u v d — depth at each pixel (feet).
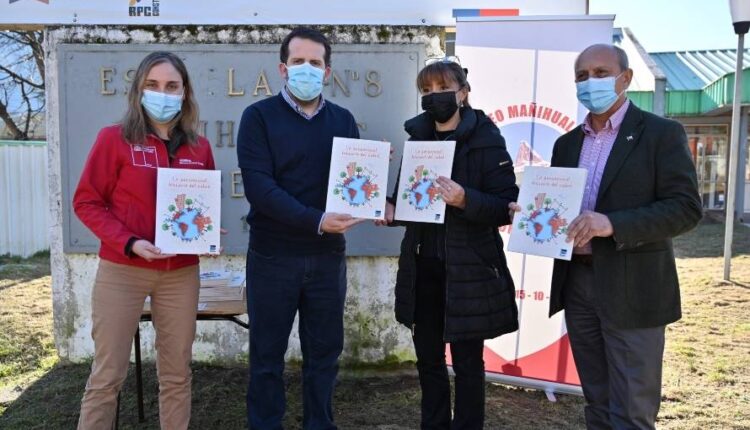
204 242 8.17
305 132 8.77
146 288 8.24
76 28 12.80
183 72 8.24
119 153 8.00
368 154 8.74
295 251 8.78
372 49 12.83
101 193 8.08
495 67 12.01
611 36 11.60
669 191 7.59
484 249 9.02
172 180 8.09
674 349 15.40
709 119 44.55
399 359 13.57
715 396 12.42
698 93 40.27
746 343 15.90
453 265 8.79
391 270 13.34
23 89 44.55
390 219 9.34
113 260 8.09
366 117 12.94
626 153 7.75
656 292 7.75
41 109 45.16
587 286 8.21
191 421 11.44
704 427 11.02
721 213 44.60
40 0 13.12
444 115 8.90
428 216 8.72
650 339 7.82
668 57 49.44
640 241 7.47
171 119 8.25
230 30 12.89
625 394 7.90
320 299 9.04
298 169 8.71
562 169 7.89
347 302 13.39
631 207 7.72
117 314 8.07
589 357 8.48
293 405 12.15
